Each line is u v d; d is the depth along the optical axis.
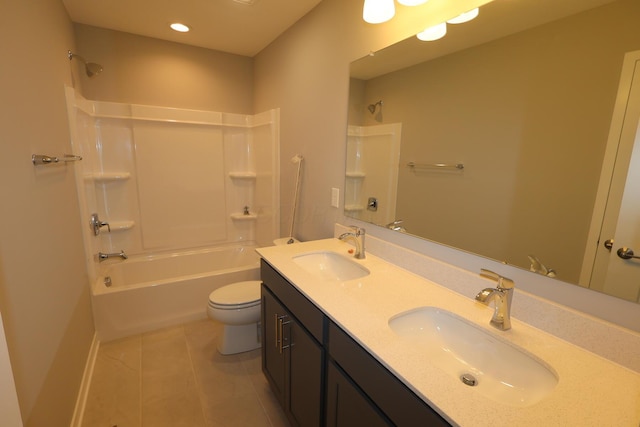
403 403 0.80
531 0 1.00
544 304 0.99
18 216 1.08
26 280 1.11
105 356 2.15
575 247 0.93
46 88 1.55
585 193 0.90
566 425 0.65
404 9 1.47
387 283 1.36
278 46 2.67
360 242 1.66
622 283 0.84
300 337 1.34
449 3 1.26
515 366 0.93
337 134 1.98
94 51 2.59
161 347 2.27
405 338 1.07
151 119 2.89
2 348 0.75
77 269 1.91
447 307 1.14
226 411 1.71
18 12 1.23
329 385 1.16
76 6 2.17
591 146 0.88
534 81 1.00
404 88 1.50
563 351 0.90
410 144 1.49
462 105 1.24
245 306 2.07
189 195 3.16
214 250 3.29
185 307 2.60
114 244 2.90
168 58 2.88
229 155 3.31
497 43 1.10
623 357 0.83
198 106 3.08
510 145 1.08
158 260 3.02
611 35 0.83
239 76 3.22
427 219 1.42
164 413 1.68
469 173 1.23
